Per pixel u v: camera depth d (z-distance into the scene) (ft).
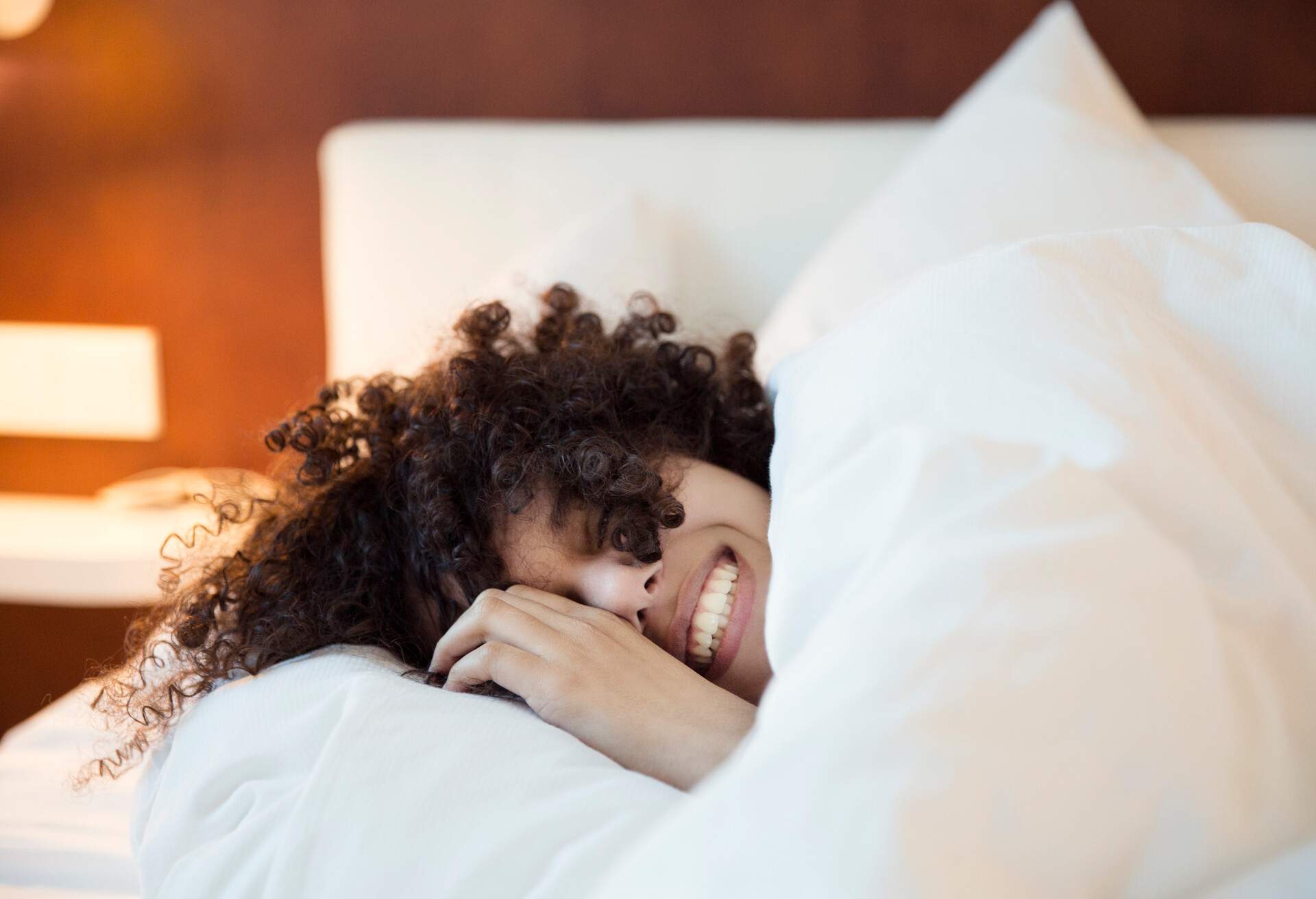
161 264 5.82
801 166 4.73
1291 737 1.63
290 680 2.40
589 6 5.23
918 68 5.04
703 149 4.82
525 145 4.95
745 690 2.52
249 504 3.05
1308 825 1.59
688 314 4.67
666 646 2.51
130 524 5.38
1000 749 1.34
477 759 1.96
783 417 2.28
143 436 6.01
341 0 5.40
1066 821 1.36
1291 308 1.99
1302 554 1.79
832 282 3.87
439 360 3.11
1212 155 4.23
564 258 4.23
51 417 5.74
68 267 5.87
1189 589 1.52
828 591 1.70
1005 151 3.90
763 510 2.70
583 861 1.72
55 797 3.18
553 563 2.47
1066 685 1.40
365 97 5.49
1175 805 1.45
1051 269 2.01
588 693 2.18
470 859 1.80
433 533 2.48
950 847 1.27
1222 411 1.89
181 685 2.61
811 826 1.28
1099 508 1.56
